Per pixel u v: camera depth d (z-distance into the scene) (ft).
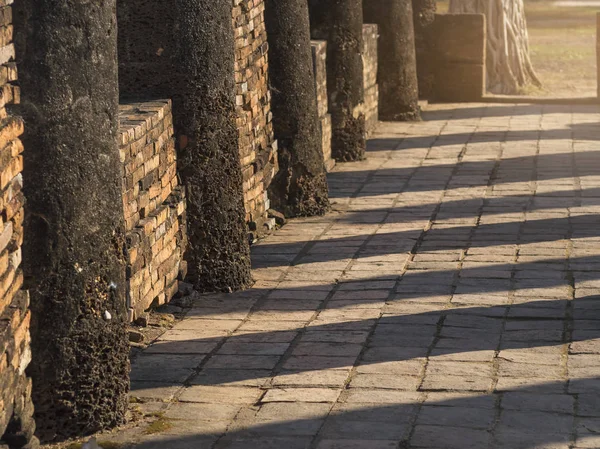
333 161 58.75
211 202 35.78
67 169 22.90
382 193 51.60
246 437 23.88
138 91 35.17
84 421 23.99
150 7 34.40
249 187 42.68
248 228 42.78
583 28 138.31
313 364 28.58
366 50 67.56
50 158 22.66
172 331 31.94
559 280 35.76
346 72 59.00
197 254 35.94
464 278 36.42
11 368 20.61
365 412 25.03
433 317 32.24
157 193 33.45
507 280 36.01
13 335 20.93
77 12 22.77
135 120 31.71
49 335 23.16
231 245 36.24
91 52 23.20
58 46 22.53
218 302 34.94
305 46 46.73
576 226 43.52
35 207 22.70
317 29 58.59
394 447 23.00
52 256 22.91
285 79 46.24
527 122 71.31
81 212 23.26
